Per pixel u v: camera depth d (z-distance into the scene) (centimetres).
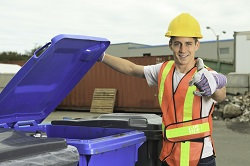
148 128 283
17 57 4288
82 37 229
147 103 1407
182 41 242
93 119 310
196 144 243
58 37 212
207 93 220
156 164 284
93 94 1518
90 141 209
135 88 1430
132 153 250
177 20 244
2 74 1355
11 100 240
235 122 1136
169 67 256
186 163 242
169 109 249
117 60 281
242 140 845
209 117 248
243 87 1330
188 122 244
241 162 634
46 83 255
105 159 220
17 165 159
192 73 246
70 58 247
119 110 1473
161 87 255
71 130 303
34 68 222
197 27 244
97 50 259
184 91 244
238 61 1711
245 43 1695
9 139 177
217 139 862
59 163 179
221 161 642
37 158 169
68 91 283
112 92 1473
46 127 304
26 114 272
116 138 227
